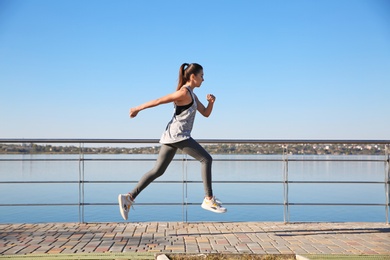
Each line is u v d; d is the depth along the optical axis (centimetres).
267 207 1277
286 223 538
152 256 353
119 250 384
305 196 1484
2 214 1070
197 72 424
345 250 391
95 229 489
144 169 2092
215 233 471
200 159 424
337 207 1273
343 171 2477
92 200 1312
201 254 346
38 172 2219
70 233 465
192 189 1703
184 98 409
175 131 418
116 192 1562
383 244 420
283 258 347
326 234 470
